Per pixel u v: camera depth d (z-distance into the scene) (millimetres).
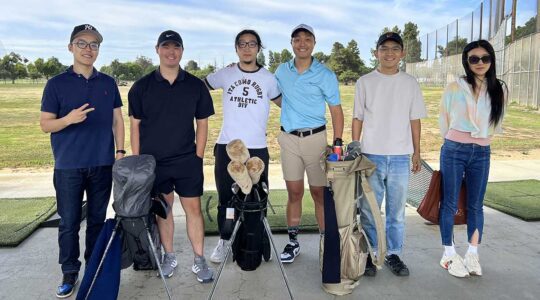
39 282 3504
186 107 3426
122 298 3264
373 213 3293
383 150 3557
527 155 9359
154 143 3420
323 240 3443
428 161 8812
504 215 5125
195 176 3545
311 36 3520
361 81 3629
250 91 3742
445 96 3621
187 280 3562
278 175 7578
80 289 2977
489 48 3359
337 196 3283
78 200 3383
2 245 4195
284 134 3801
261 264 3854
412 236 4520
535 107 17453
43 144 11328
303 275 3646
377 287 3424
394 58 3457
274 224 4738
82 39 3174
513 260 3895
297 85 3627
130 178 2930
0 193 6301
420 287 3420
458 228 4719
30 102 24797
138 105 3400
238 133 3756
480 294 3303
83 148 3305
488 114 3438
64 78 3229
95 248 3023
